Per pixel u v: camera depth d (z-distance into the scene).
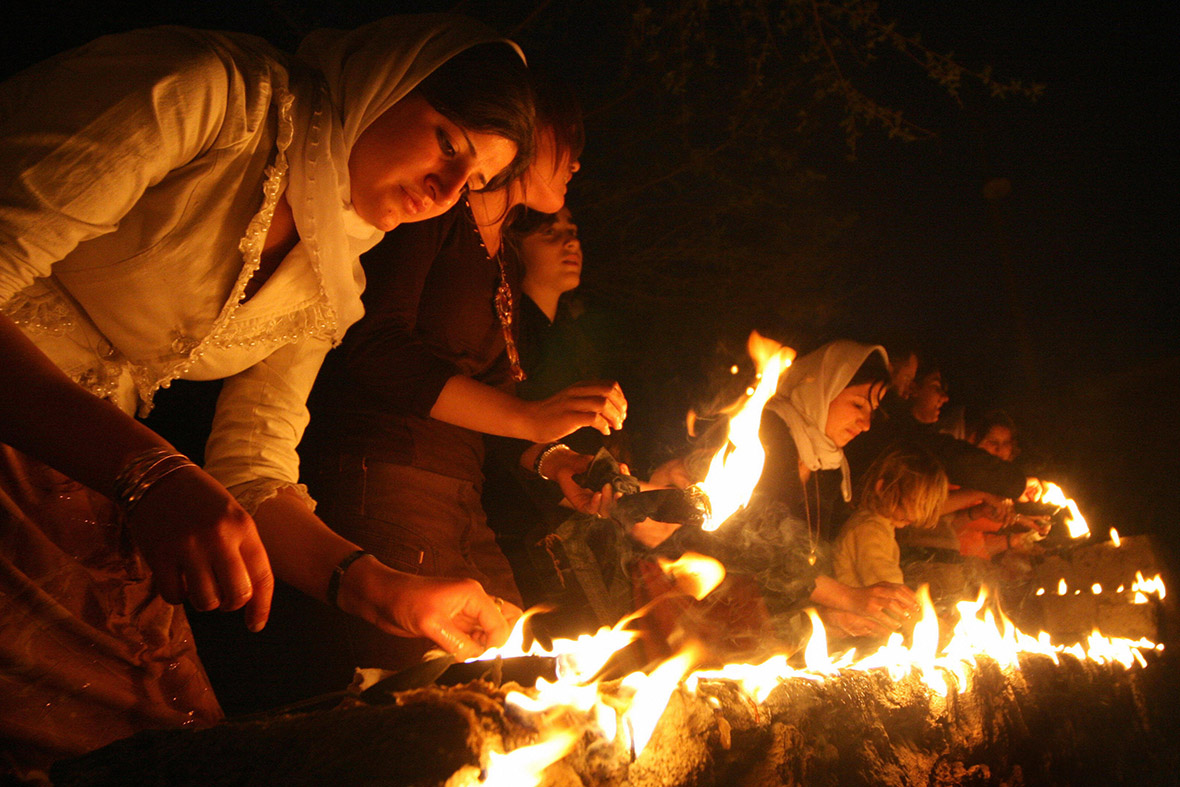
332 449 2.26
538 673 1.28
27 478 1.36
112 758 0.99
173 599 1.08
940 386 4.68
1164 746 3.39
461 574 2.35
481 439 2.51
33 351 1.13
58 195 1.22
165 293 1.47
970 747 2.09
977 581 4.13
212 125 1.39
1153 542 4.58
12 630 1.28
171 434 3.47
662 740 1.20
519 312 2.99
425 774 0.90
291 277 1.64
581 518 2.98
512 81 1.58
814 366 3.47
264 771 0.95
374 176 1.60
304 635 2.31
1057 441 9.66
